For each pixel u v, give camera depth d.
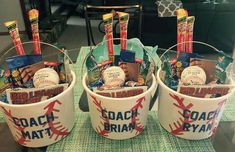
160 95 0.60
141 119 0.58
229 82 0.56
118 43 0.63
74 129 0.62
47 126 0.54
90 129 0.62
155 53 0.81
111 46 0.59
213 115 0.54
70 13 4.59
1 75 0.56
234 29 2.75
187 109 0.53
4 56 0.61
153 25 2.78
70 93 0.56
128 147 0.57
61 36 3.61
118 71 0.57
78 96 0.74
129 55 0.58
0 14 3.50
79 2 4.49
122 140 0.59
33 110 0.50
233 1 2.67
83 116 0.67
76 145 0.58
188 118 0.55
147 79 0.59
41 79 0.55
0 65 0.57
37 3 3.80
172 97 0.55
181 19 0.57
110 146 0.58
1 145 0.60
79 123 0.65
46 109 0.52
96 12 2.02
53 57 0.63
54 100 0.52
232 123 0.65
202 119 0.54
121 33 0.59
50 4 4.28
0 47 2.96
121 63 0.59
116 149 0.57
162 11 2.67
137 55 0.63
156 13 2.70
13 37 0.57
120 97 0.54
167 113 0.58
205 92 0.53
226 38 2.81
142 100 0.54
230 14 2.68
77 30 3.87
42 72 0.56
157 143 0.58
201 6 2.65
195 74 0.56
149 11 2.71
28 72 0.58
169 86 0.56
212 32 2.80
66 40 3.46
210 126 0.56
